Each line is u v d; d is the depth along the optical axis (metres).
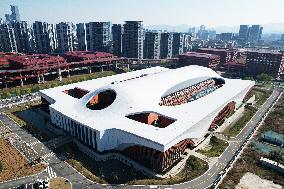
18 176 93.88
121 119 114.81
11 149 112.38
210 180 95.00
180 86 154.00
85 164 104.38
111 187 89.75
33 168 99.06
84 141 116.50
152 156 99.25
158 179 95.25
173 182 92.69
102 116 118.00
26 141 120.50
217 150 117.88
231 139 130.25
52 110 131.12
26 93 193.12
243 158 111.69
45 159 105.94
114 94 130.50
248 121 155.38
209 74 190.50
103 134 107.00
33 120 146.75
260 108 180.25
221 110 143.75
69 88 160.12
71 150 114.44
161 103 135.12
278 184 94.69
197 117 118.50
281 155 114.44
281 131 140.75
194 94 161.75
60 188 87.62
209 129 138.50
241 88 170.75
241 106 175.88
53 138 120.81
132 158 107.31
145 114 118.81
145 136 98.75
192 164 105.31
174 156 105.38
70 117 119.19
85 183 91.31
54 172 97.31
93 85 164.38
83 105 129.38
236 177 97.62
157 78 152.62
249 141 128.62
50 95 146.38
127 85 134.38
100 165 104.31
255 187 92.44
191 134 112.75
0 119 146.12
